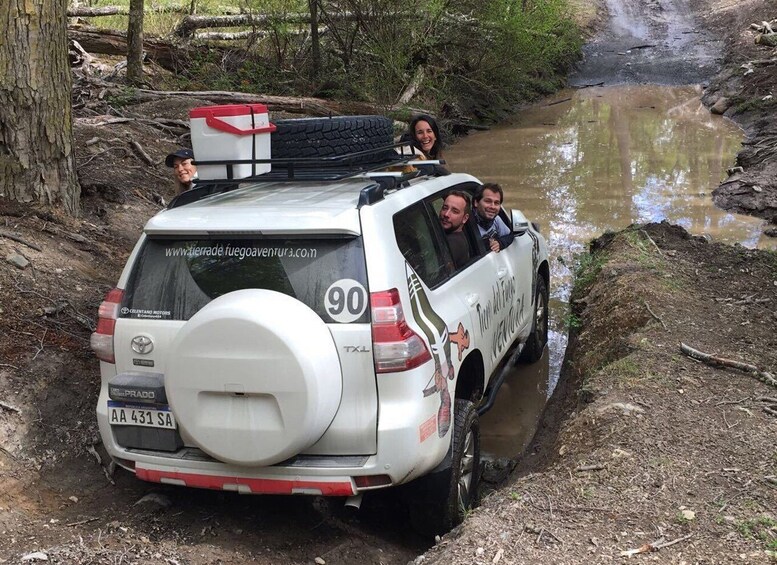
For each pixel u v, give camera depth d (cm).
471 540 361
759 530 358
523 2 2042
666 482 403
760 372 522
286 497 454
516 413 612
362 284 370
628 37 3109
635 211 1160
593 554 346
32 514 420
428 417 380
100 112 1316
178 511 435
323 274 373
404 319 374
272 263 379
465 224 513
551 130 1895
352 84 1823
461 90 2038
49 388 507
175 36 1845
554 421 584
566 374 666
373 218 384
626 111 2100
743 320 630
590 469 423
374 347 365
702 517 371
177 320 387
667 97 2277
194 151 447
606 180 1359
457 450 420
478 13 1947
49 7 734
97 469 475
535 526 369
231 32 1958
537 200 1233
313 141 504
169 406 376
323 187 451
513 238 600
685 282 726
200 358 360
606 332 661
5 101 726
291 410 353
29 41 727
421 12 1820
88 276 678
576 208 1183
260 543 407
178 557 373
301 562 394
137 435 394
